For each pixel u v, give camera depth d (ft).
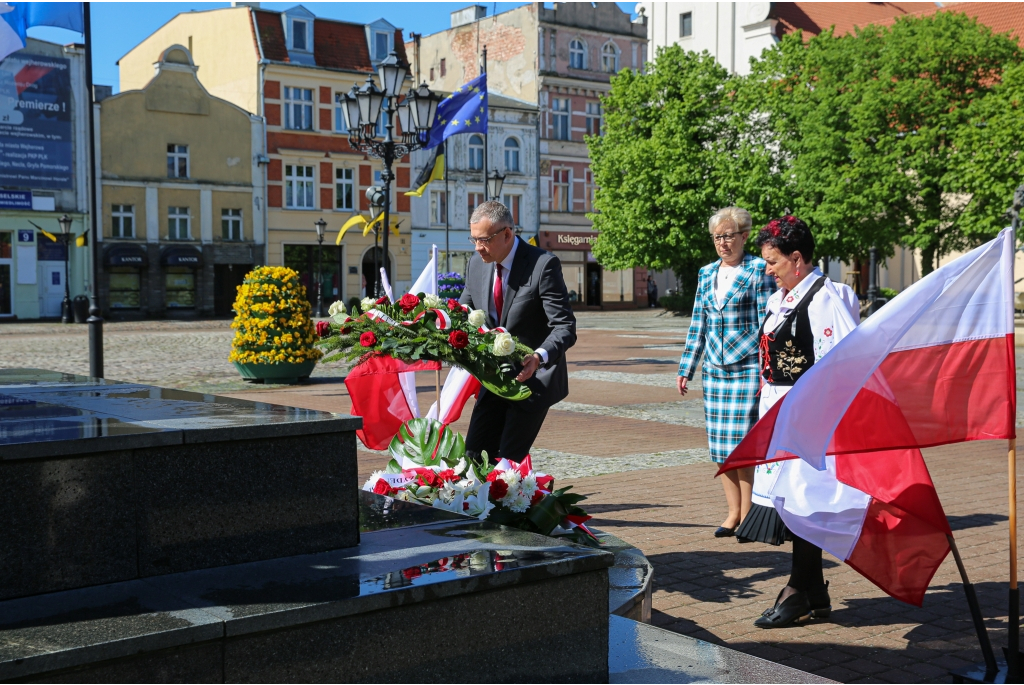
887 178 83.71
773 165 109.70
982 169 73.82
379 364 13.44
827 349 14.33
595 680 8.82
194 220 132.36
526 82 158.30
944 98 83.66
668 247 115.55
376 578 7.93
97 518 7.63
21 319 120.98
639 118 119.44
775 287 19.26
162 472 7.94
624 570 12.29
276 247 138.62
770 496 13.48
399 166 146.20
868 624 14.26
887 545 12.90
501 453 14.67
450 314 13.03
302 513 8.71
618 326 110.11
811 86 104.12
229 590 7.57
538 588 8.43
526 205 156.56
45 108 116.88
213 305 134.00
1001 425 11.56
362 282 146.10
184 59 130.41
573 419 37.76
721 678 8.94
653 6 173.27
